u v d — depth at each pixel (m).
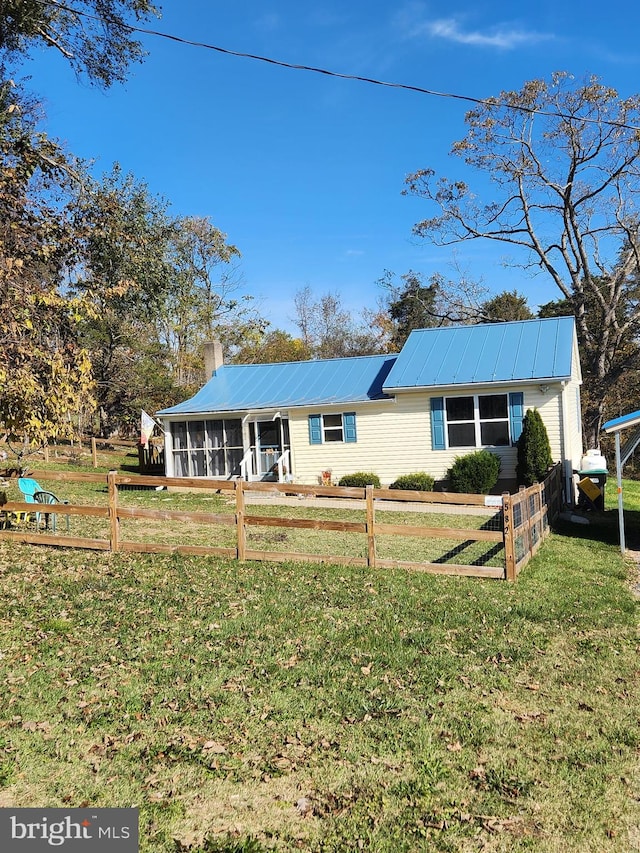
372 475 19.05
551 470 14.66
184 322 42.56
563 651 6.12
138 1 18.42
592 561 10.13
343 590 7.91
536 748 4.39
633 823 3.62
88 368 9.56
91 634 6.34
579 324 32.16
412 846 3.42
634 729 4.64
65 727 4.58
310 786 3.95
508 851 3.40
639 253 30.89
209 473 21.36
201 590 7.81
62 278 12.92
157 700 4.98
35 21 17.27
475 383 18.11
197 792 3.87
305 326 52.59
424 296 44.31
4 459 20.56
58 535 10.40
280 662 5.73
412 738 4.49
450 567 8.84
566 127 29.39
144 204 25.55
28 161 11.91
